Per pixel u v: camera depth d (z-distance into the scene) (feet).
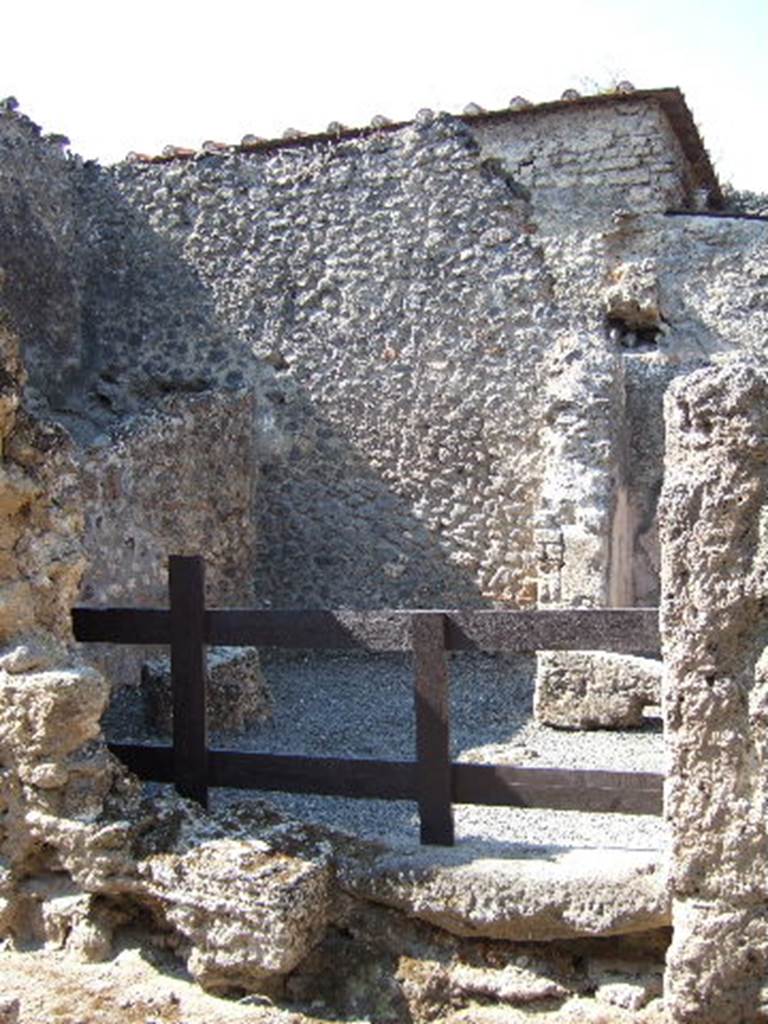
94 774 15.14
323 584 33.78
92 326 36.19
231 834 14.92
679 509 12.97
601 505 27.89
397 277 33.40
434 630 14.67
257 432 34.30
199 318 35.17
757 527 12.84
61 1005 14.01
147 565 28.09
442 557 32.94
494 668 30.83
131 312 35.86
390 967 14.38
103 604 26.17
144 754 16.02
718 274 32.01
